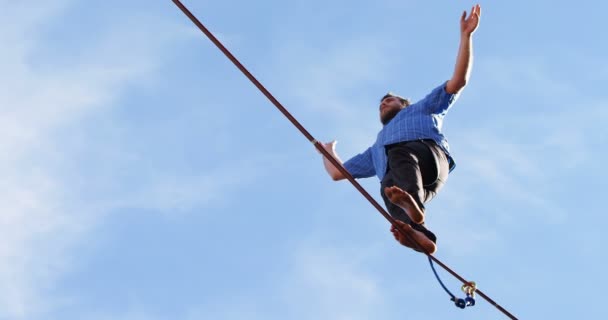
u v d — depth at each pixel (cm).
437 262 1144
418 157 1183
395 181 1163
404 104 1277
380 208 1109
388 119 1270
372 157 1263
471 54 1170
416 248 1127
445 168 1198
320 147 1103
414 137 1195
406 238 1115
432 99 1208
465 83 1187
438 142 1196
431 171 1183
